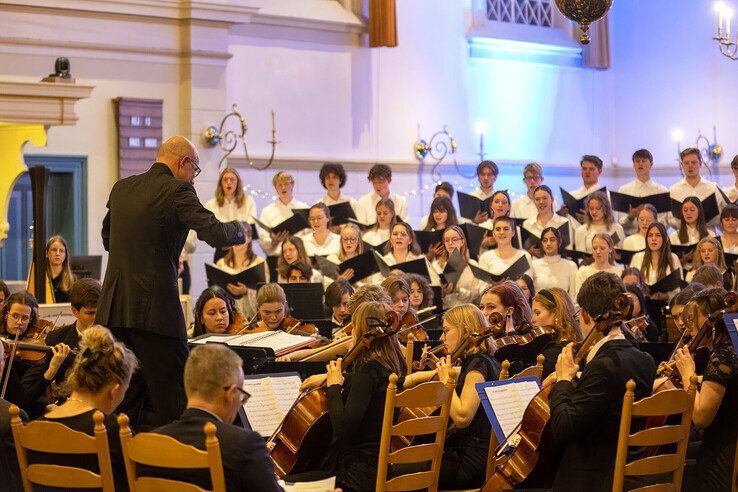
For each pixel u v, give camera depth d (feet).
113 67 38.14
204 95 39.78
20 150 29.22
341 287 25.07
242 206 34.71
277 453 15.98
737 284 27.22
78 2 36.88
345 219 34.45
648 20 54.29
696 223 33.45
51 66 36.83
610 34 55.01
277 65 43.04
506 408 16.01
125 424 12.48
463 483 17.12
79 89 28.02
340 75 45.03
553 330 19.60
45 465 13.16
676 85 53.72
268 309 23.07
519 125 51.80
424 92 48.03
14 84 27.07
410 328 20.90
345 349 19.39
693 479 16.14
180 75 39.60
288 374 16.66
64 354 18.47
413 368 19.27
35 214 28.32
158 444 11.76
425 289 26.43
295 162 43.45
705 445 16.12
